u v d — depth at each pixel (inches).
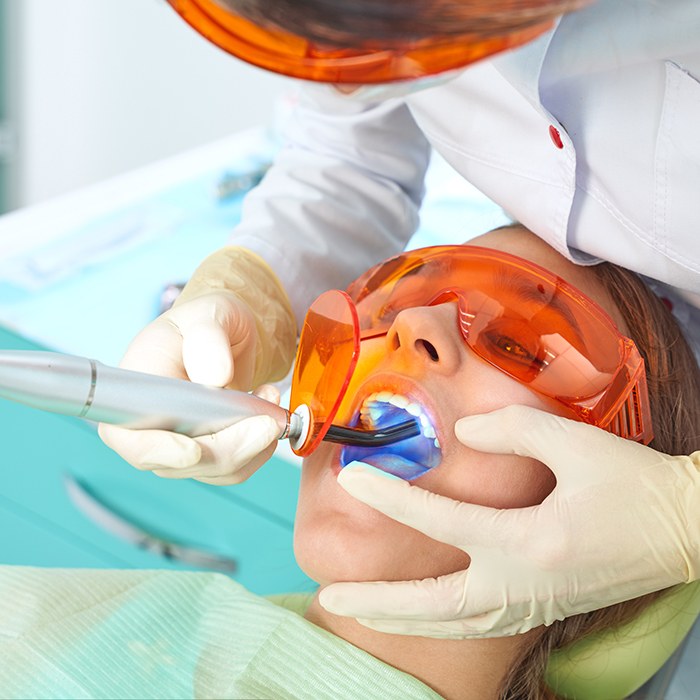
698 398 42.2
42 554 66.5
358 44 21.1
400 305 39.2
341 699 37.5
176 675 38.4
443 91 39.8
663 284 42.8
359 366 38.1
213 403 32.7
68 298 61.3
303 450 32.7
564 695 41.7
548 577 35.1
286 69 22.5
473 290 38.4
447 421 37.0
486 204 67.6
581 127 37.1
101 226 68.6
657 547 34.9
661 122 35.4
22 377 29.1
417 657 38.7
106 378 30.7
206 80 83.3
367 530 36.7
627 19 33.8
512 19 20.4
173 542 61.0
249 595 41.1
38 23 89.4
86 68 89.0
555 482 37.6
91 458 61.9
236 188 72.2
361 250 51.2
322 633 38.8
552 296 37.8
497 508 37.0
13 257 64.8
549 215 39.3
